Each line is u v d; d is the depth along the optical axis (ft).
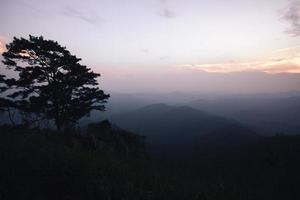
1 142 35.29
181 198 29.40
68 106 85.56
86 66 88.38
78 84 85.87
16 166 27.53
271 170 128.06
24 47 80.69
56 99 83.56
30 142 39.19
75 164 30.14
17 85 81.97
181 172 56.44
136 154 85.20
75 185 26.18
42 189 24.73
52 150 36.09
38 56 82.79
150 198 27.32
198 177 54.08
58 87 81.97
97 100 90.94
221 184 41.01
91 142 73.15
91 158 35.65
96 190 25.95
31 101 78.23
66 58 83.25
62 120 84.38
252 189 51.31
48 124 83.61
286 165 141.18
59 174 27.22
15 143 36.22
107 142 80.94
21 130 63.16
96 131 84.53
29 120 79.77
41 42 81.97
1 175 25.22
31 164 28.30
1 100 76.38
